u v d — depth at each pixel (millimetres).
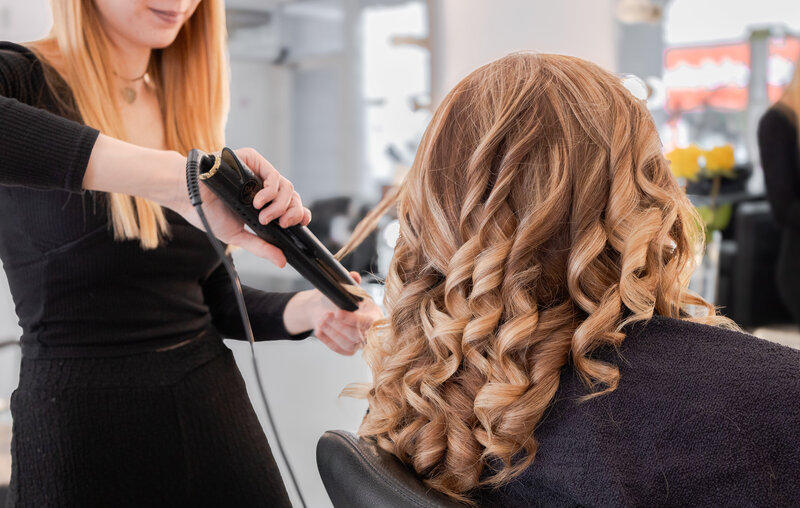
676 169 2205
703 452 607
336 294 964
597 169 699
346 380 2576
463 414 713
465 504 685
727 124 2305
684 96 2391
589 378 664
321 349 2648
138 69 1123
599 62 2605
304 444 2514
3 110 828
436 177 745
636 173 718
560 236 708
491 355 700
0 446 1758
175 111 1176
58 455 990
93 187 848
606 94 727
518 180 706
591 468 628
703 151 2184
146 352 1056
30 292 1019
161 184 840
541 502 667
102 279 1015
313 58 3904
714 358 640
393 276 794
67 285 1008
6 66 947
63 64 1023
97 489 1002
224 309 1264
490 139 706
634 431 629
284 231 869
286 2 3953
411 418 760
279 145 4098
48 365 1012
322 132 3971
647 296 685
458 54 3215
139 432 1026
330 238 3279
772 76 2219
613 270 710
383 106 3674
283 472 2432
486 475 707
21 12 2887
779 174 2154
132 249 1020
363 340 1159
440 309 753
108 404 1013
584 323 673
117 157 836
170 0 1020
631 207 696
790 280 2154
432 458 718
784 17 2188
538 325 696
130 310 1041
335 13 3822
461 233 725
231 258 1190
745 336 657
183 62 1171
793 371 616
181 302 1104
